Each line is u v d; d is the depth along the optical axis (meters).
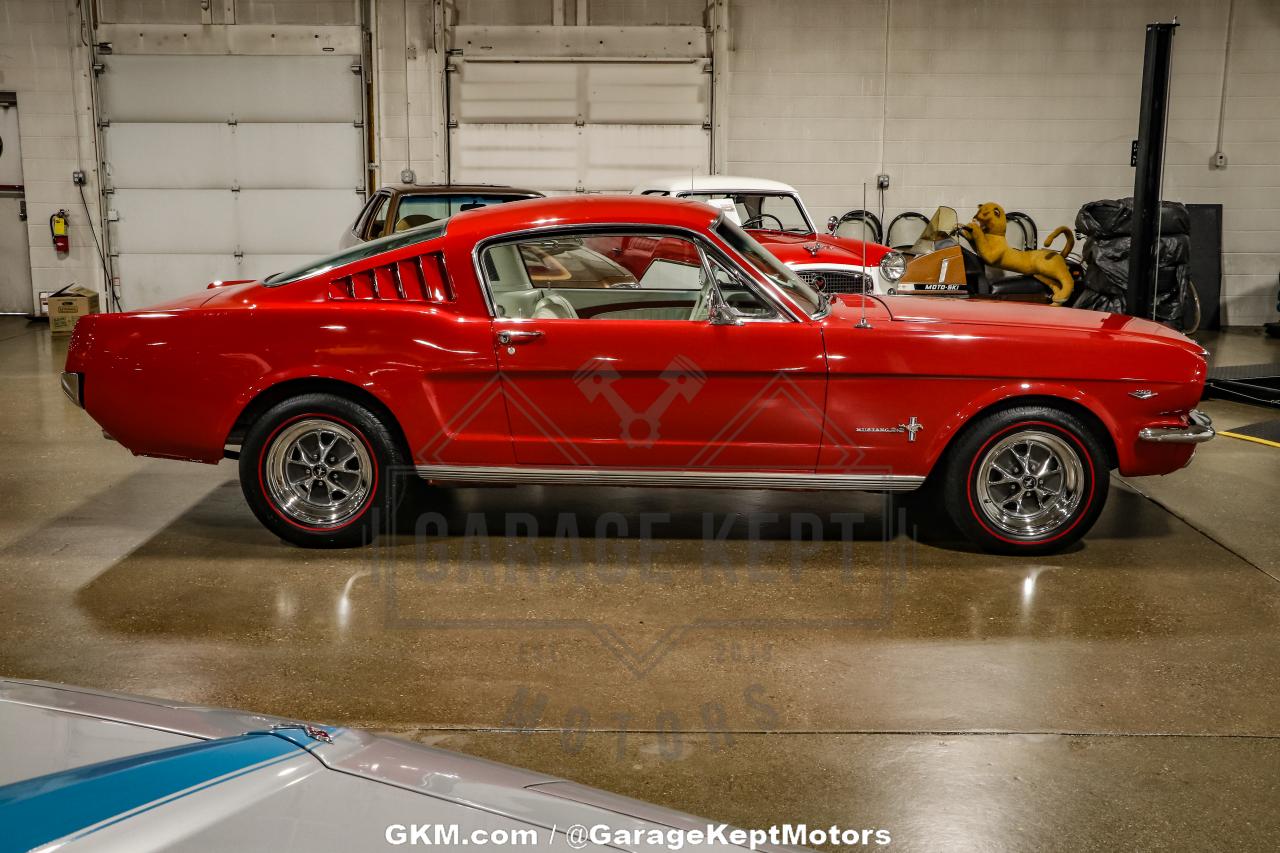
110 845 1.16
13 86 12.91
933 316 4.56
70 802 1.23
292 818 1.29
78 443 6.58
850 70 13.10
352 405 4.42
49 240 13.23
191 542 4.68
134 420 4.48
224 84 13.02
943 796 2.72
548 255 4.65
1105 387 4.41
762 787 2.75
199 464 6.09
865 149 13.27
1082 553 4.66
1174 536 4.92
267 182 13.25
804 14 13.01
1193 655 3.62
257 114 13.10
